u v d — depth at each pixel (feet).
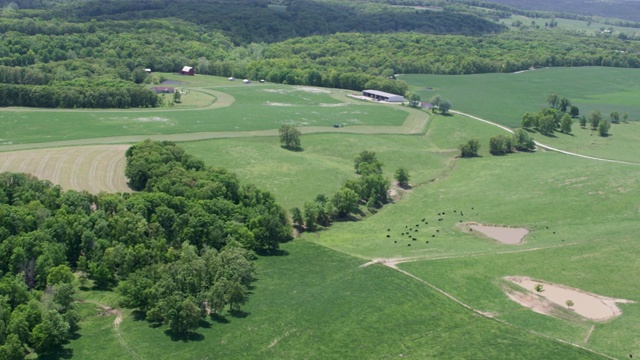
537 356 540.52
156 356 506.07
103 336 528.22
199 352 515.50
